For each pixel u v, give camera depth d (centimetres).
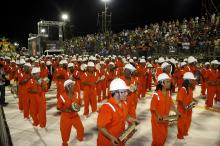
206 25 2519
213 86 1259
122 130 486
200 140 838
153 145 644
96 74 1137
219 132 920
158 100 627
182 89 772
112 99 479
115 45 3447
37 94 957
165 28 2948
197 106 1305
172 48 2480
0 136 476
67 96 732
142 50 2794
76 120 772
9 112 1234
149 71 1762
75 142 824
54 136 893
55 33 4244
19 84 1230
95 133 912
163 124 632
